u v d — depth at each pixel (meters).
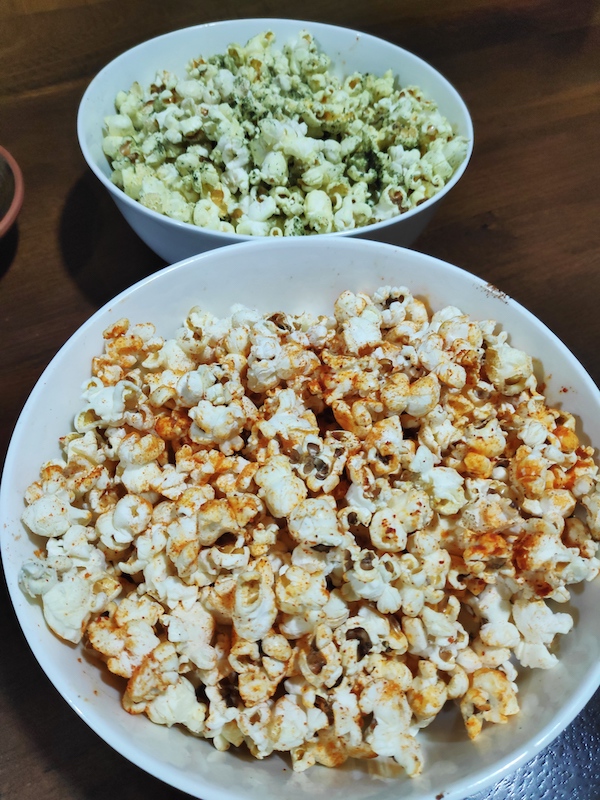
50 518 0.23
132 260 0.38
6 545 0.22
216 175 0.35
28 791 0.23
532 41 0.52
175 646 0.22
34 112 0.44
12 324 0.35
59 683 0.20
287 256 0.30
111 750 0.24
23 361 0.33
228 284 0.30
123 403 0.26
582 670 0.22
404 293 0.30
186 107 0.38
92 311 0.36
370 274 0.31
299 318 0.30
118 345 0.27
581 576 0.23
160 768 0.19
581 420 0.27
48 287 0.37
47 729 0.24
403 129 0.39
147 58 0.41
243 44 0.44
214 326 0.29
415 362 0.27
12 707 0.24
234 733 0.22
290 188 0.37
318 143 0.37
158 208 0.34
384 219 0.37
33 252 0.38
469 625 0.25
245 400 0.26
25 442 0.24
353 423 0.25
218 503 0.22
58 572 0.22
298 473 0.24
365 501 0.23
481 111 0.47
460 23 0.53
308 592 0.21
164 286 0.29
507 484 0.26
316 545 0.21
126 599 0.23
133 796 0.23
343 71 0.44
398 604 0.22
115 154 0.39
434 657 0.22
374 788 0.20
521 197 0.43
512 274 0.39
